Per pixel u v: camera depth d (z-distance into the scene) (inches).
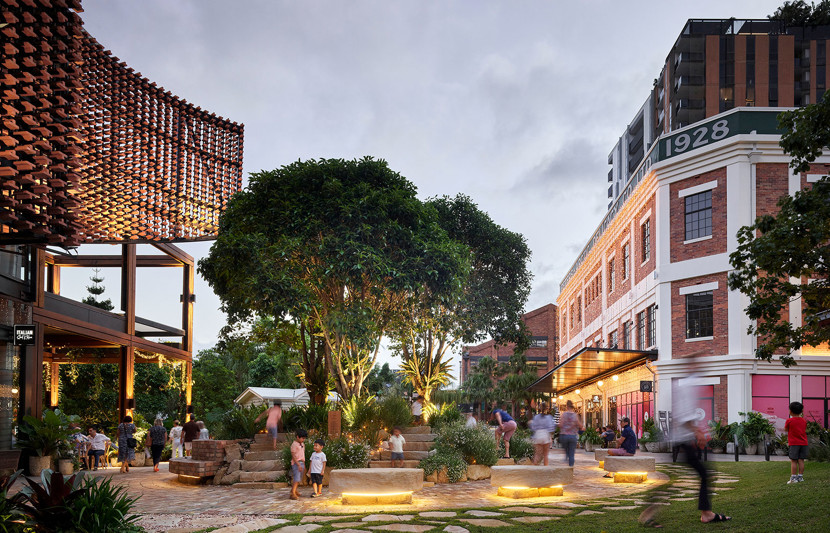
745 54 3019.2
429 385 1138.7
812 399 995.9
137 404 1765.5
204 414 1953.7
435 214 942.4
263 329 1200.2
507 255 1278.3
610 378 1492.4
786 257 546.0
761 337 1005.8
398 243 847.1
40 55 327.9
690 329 1090.7
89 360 1184.2
